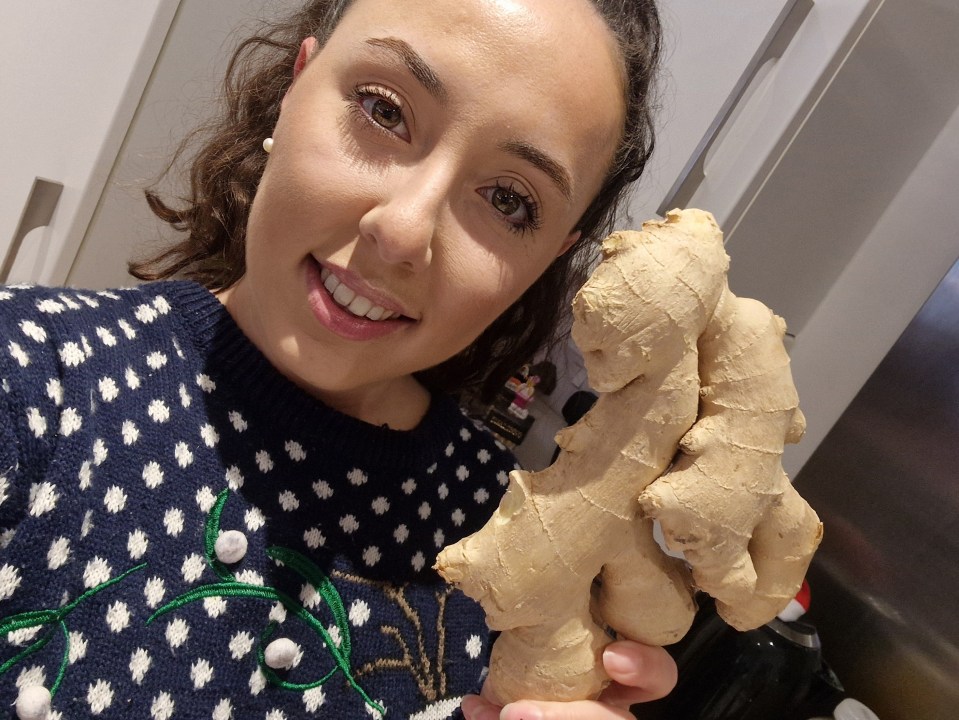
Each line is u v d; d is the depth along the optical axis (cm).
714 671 85
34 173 110
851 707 84
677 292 40
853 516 107
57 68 106
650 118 69
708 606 90
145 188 97
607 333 40
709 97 107
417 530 69
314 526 59
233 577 53
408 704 64
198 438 54
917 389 103
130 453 49
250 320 61
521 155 49
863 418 110
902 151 115
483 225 52
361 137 50
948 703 87
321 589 58
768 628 84
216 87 108
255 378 58
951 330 100
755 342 42
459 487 78
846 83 98
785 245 113
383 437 66
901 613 96
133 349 54
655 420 41
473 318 56
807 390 127
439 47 46
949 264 111
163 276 81
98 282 115
